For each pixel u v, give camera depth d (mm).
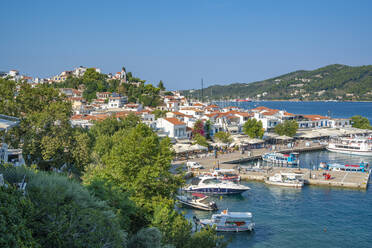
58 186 22578
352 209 64000
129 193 35875
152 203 39625
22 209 19156
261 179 86500
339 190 77188
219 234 53312
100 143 70125
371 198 70812
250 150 127750
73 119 127000
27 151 56469
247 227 54125
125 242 26266
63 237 20141
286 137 141625
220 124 149125
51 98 69125
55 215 20516
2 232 16438
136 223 35312
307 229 54781
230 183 75000
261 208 65062
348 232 53625
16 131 58969
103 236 22141
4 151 40438
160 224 34250
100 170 47062
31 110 64688
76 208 21719
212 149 125188
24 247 17016
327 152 133500
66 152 60875
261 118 164000
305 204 67062
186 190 74500
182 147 104188
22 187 21047
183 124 128125
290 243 50000
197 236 34969
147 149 44094
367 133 165500
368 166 104000
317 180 82125
